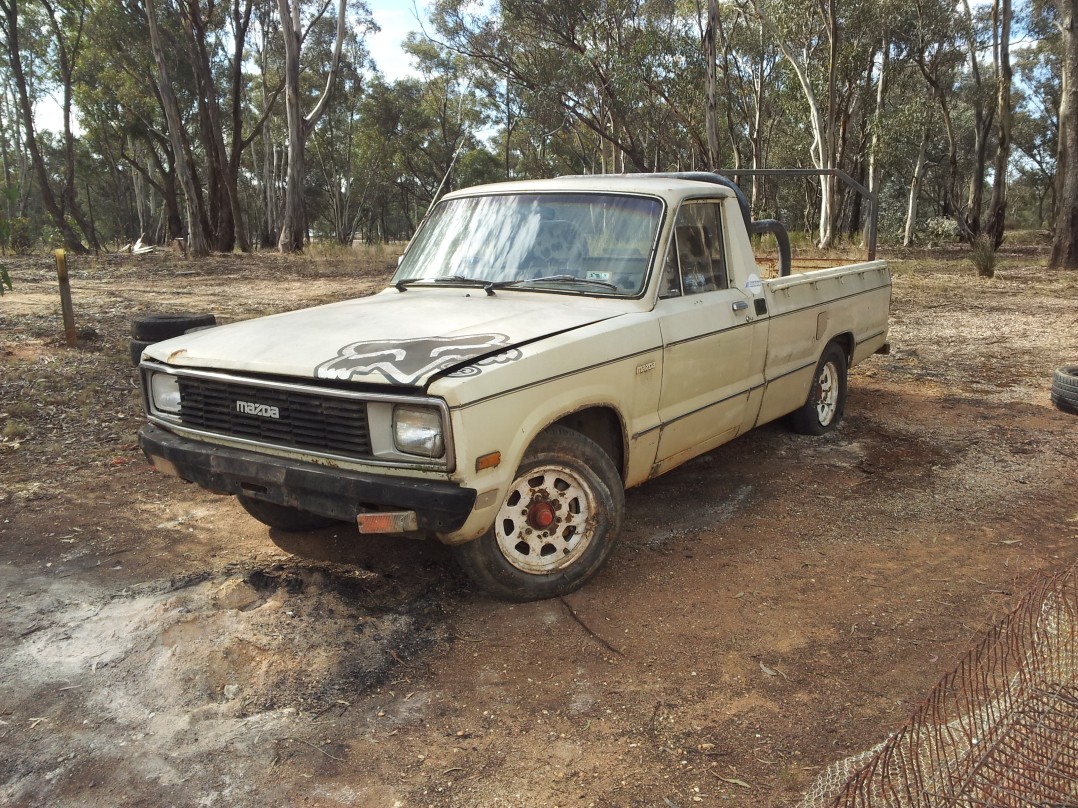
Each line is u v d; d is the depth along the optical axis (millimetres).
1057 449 5977
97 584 4027
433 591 3895
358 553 4336
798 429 6316
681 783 2619
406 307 4168
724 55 38031
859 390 7941
